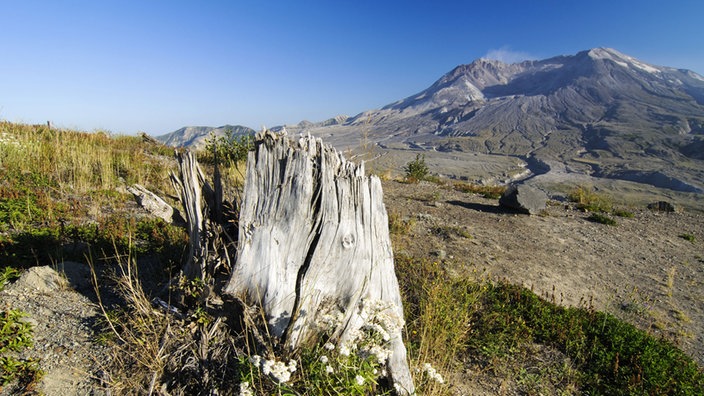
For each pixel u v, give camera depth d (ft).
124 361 11.34
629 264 28.66
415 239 28.50
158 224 23.00
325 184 12.28
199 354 11.09
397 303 13.44
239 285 11.95
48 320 12.98
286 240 12.14
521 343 17.39
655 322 20.74
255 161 12.76
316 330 11.67
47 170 31.22
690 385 15.15
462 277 21.58
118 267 17.10
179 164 13.67
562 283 24.34
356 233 12.54
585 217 40.91
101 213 24.49
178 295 13.62
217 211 14.33
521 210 39.47
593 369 16.12
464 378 14.97
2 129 39.55
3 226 20.30
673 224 40.93
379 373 11.31
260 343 11.09
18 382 10.25
